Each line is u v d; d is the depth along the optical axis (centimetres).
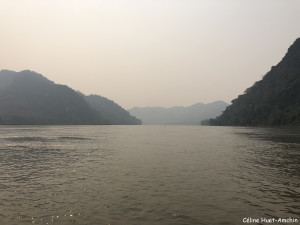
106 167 3453
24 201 1998
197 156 4500
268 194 2192
